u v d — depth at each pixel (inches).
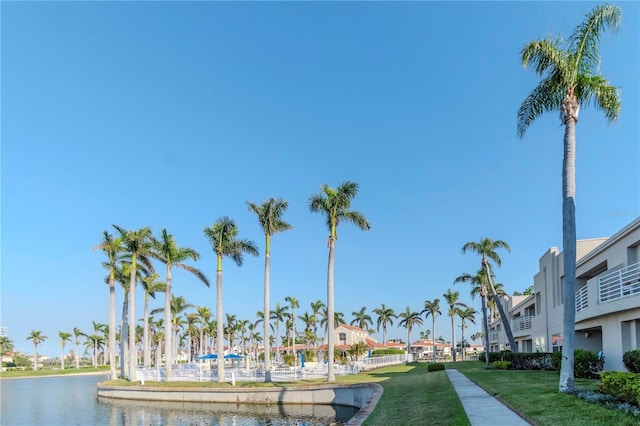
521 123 723.4
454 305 2987.2
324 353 2844.5
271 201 1459.2
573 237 632.4
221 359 1478.8
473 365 1717.5
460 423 471.5
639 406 437.7
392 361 2484.0
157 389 1466.5
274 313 3826.3
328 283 1333.7
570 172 652.1
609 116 685.9
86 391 2108.8
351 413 1051.3
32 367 6028.5
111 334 1994.3
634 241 863.7
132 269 1802.4
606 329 901.8
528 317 1820.9
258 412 1123.9
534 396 582.9
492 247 1729.8
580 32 675.4
